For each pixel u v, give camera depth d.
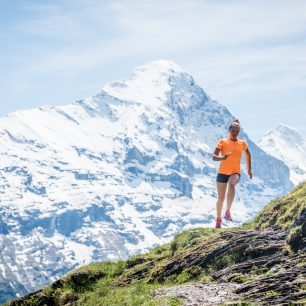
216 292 17.06
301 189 22.78
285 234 20.28
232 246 20.72
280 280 16.34
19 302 24.41
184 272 20.70
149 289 19.48
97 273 24.45
